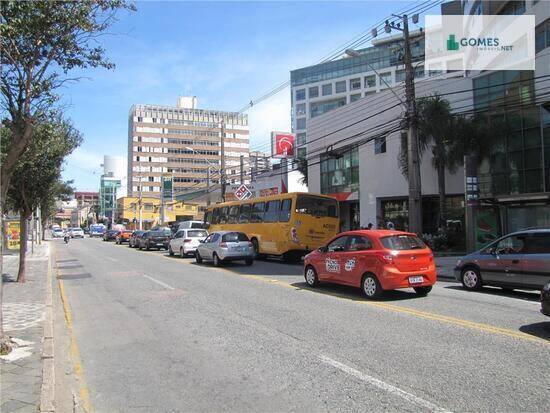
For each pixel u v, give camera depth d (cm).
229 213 2869
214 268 2050
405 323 877
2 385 567
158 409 511
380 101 3153
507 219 2312
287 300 1155
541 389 535
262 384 576
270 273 1805
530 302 1112
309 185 3900
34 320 960
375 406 497
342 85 10600
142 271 1978
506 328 826
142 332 873
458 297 1186
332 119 3638
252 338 796
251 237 2594
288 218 2294
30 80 807
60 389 583
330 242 1319
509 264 1220
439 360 648
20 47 801
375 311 996
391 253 1130
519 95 2569
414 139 1955
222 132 4112
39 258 2825
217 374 620
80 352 754
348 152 3484
